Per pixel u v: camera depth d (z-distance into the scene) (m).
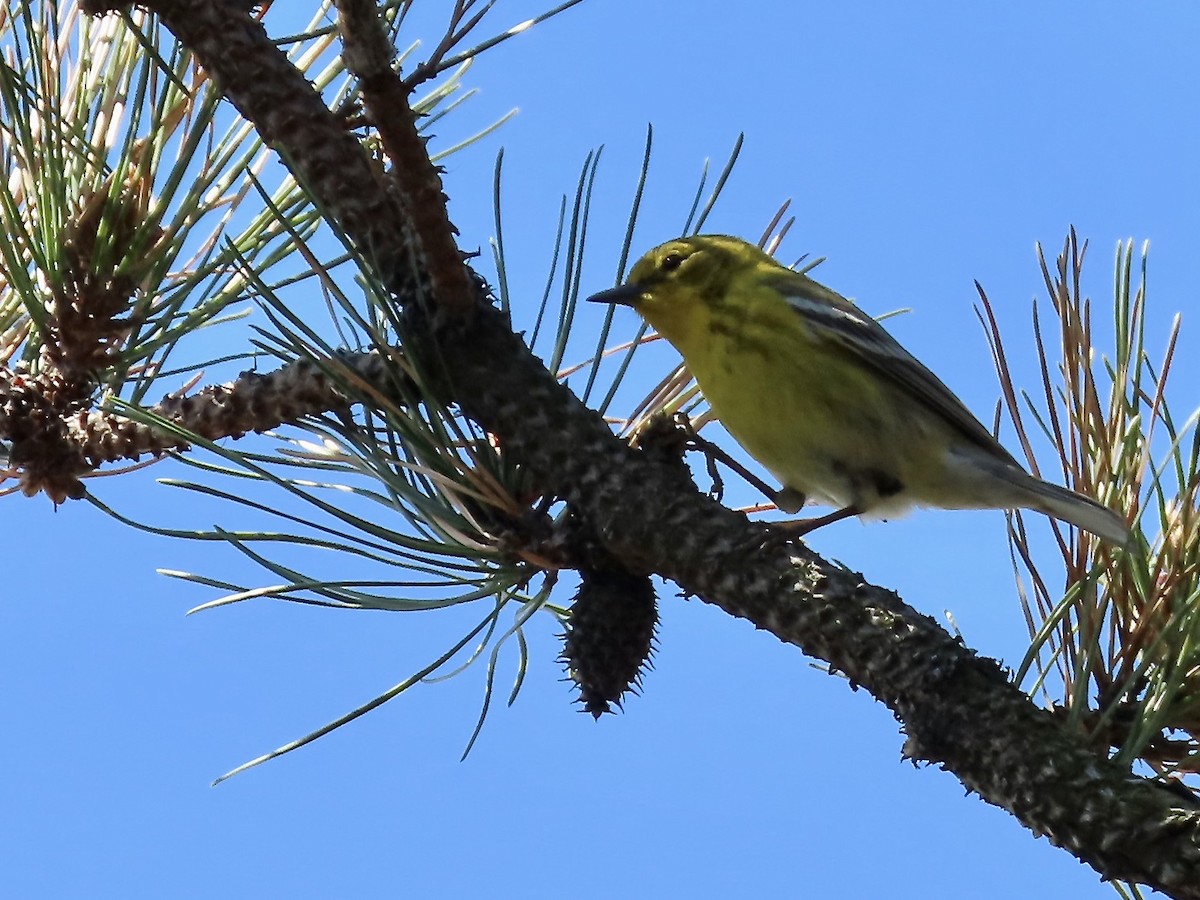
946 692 5.64
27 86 6.75
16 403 7.14
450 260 6.30
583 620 6.71
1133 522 6.21
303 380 7.10
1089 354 6.56
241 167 7.25
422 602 6.58
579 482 6.51
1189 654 5.71
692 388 8.05
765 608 6.12
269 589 6.38
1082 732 5.75
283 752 6.03
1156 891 5.25
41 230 7.12
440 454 6.69
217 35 6.47
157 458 7.42
